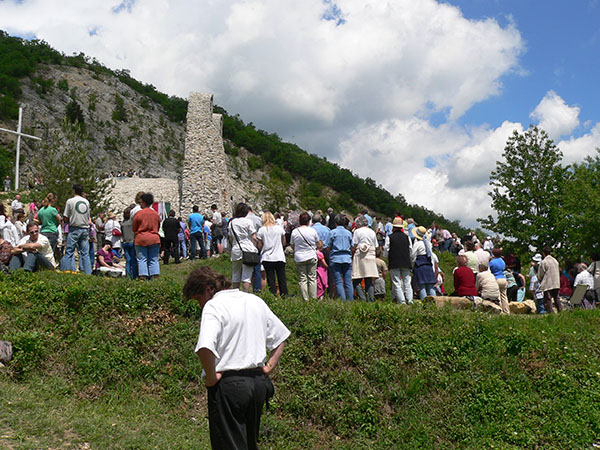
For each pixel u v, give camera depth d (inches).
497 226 954.7
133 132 5083.7
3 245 421.1
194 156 1477.6
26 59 5128.0
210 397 149.8
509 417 284.4
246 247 386.9
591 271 548.7
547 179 933.8
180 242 823.7
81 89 5251.0
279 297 370.9
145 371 295.0
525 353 331.3
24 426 219.5
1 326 312.5
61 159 1045.2
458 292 447.5
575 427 279.3
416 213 4832.7
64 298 339.9
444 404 288.8
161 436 239.0
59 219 487.2
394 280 446.6
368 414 275.1
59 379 281.0
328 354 309.6
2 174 2920.8
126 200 1659.7
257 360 152.6
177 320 335.0
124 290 350.6
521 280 616.7
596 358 340.8
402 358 315.3
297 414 276.1
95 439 221.8
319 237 463.8
